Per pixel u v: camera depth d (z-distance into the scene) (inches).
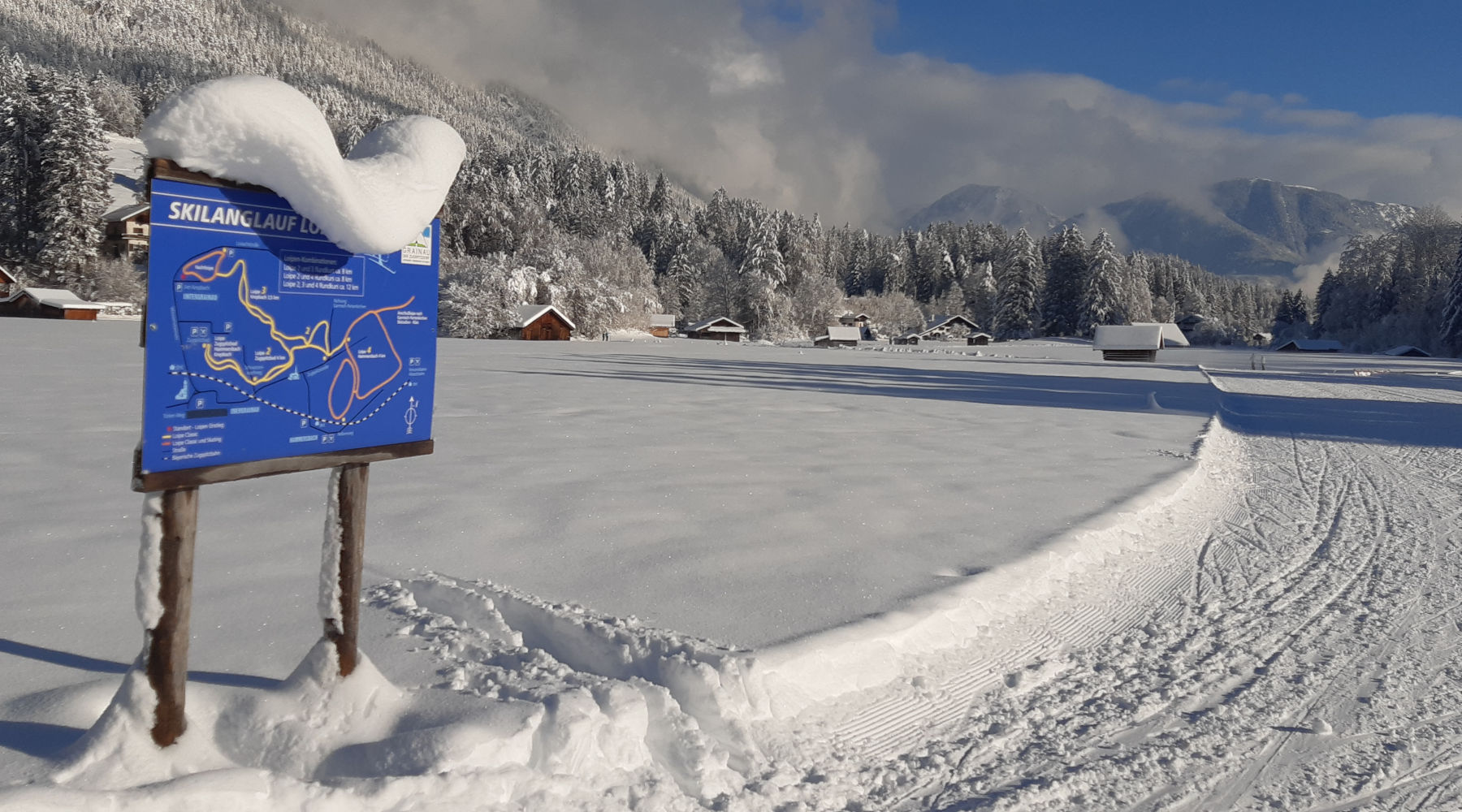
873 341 3750.0
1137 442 484.1
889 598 174.6
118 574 172.4
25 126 2389.3
